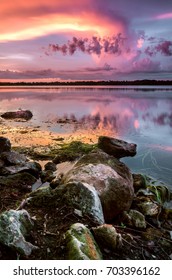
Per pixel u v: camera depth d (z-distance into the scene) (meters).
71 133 21.88
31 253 5.73
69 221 6.92
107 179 8.73
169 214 8.84
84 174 8.90
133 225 7.92
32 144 17.39
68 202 7.36
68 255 5.66
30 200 7.61
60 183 9.60
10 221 5.86
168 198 10.41
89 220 7.03
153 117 33.28
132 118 32.28
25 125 26.09
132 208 8.88
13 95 87.62
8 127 24.58
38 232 6.39
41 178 11.26
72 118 32.22
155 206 8.72
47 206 7.40
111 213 8.19
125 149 15.87
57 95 86.44
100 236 6.50
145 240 7.27
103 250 6.39
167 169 13.57
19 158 12.19
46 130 23.14
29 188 10.09
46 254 5.79
